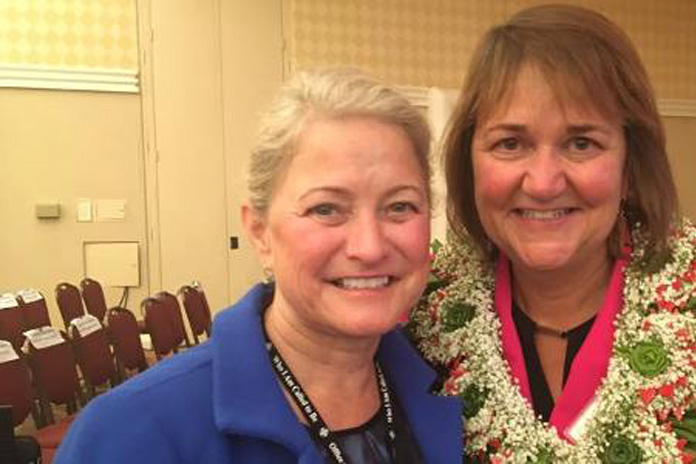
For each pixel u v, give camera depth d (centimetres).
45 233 580
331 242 82
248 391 87
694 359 113
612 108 105
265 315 98
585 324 121
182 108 600
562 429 115
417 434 103
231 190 609
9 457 190
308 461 86
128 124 591
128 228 595
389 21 641
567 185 107
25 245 577
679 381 111
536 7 111
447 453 104
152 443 81
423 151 87
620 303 120
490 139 111
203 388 86
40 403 296
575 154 107
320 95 83
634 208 122
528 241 112
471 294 132
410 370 107
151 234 599
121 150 591
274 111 85
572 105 104
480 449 115
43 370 295
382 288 86
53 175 579
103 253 589
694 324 115
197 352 92
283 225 84
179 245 604
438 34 654
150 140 595
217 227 610
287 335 93
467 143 120
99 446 80
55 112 576
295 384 92
